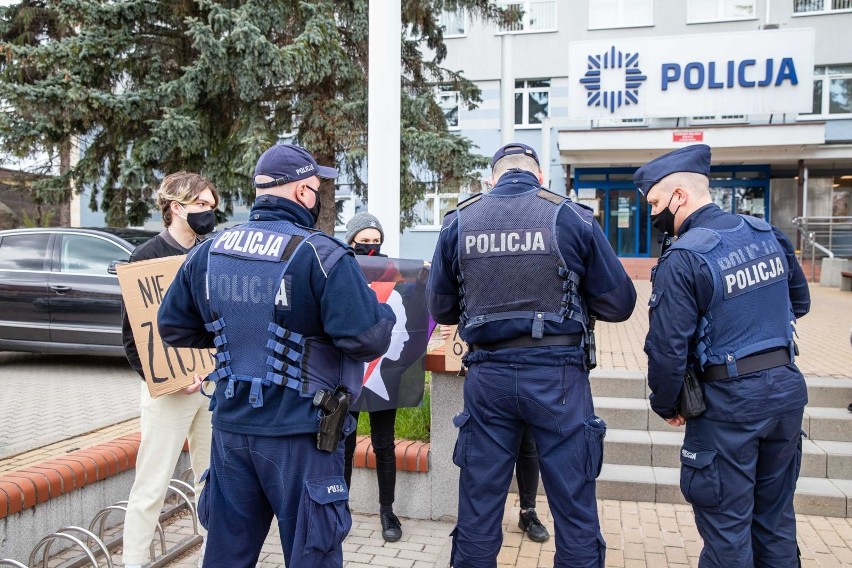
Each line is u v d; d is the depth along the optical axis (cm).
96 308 699
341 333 207
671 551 346
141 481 300
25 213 1755
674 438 445
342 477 219
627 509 399
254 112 960
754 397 245
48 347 713
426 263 375
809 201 1955
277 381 206
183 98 952
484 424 262
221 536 218
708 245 251
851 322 837
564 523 252
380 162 559
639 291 1226
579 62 1647
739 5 1933
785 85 1568
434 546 358
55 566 327
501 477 262
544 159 1839
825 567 325
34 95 864
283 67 882
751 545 252
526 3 2022
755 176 1911
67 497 349
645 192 282
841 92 1900
